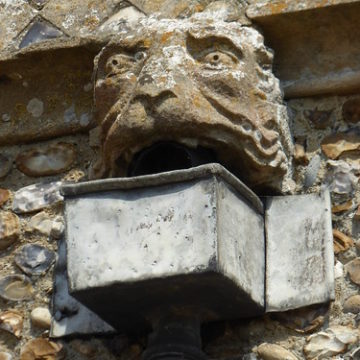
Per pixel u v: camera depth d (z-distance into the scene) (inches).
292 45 225.3
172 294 207.9
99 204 209.6
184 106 210.7
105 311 212.4
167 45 215.3
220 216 206.2
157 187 208.1
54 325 221.9
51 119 234.2
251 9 224.2
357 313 212.7
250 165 215.5
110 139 214.4
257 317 214.5
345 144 222.7
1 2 242.2
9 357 222.7
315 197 219.0
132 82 215.3
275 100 218.4
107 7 235.8
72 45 230.8
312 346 211.3
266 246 216.5
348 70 224.1
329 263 214.5
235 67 214.8
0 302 226.4
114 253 207.3
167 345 208.4
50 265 227.1
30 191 232.4
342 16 222.5
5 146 236.5
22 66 234.4
